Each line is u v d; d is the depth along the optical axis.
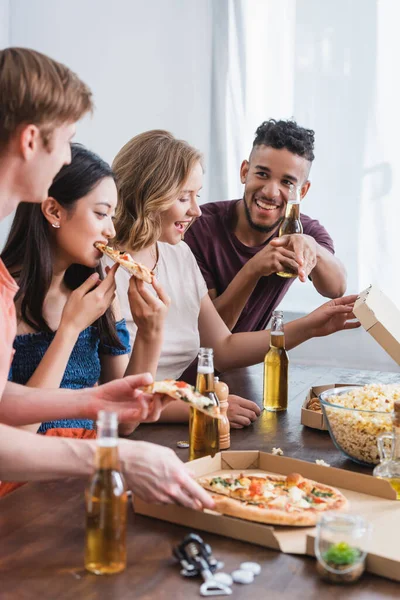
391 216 4.04
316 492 1.33
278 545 1.16
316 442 1.76
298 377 2.48
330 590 1.06
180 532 1.24
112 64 4.44
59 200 1.79
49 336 1.92
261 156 2.88
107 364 2.09
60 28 4.48
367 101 4.02
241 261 3.05
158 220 2.29
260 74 4.21
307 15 4.09
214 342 2.52
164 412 1.88
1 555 1.14
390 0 3.93
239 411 1.89
